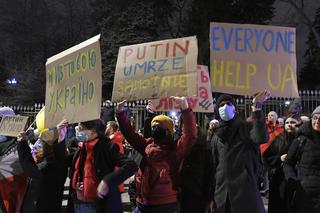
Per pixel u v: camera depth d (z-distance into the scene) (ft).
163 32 99.30
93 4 98.37
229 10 86.99
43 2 124.88
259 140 13.88
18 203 15.81
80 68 14.08
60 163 14.74
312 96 51.83
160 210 13.58
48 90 15.75
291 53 15.76
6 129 15.44
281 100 47.85
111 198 12.42
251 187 14.30
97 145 13.34
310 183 14.47
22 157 14.73
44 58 119.96
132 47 15.47
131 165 12.73
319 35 100.17
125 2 89.45
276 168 17.20
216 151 15.40
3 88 100.58
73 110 14.15
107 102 40.32
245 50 15.67
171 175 13.87
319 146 14.57
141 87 14.84
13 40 121.60
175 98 14.03
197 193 15.93
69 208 13.89
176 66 14.35
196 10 91.30
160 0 93.61
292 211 15.16
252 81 15.51
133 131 15.08
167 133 14.17
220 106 14.96
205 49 84.53
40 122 17.03
